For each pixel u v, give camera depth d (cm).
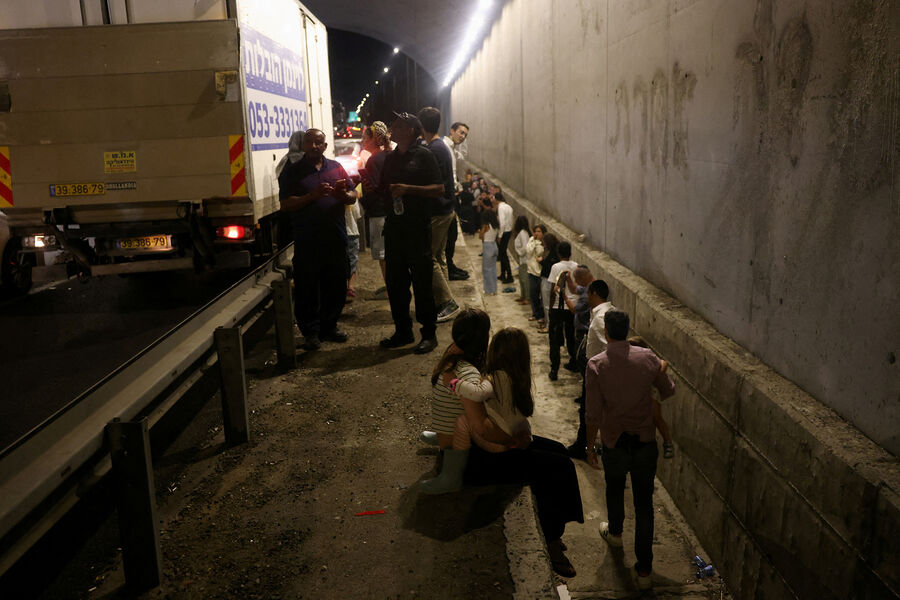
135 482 277
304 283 580
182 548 317
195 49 590
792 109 436
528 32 1557
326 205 564
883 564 314
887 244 344
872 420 364
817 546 374
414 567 301
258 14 669
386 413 464
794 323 445
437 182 553
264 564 304
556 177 1290
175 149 604
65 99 592
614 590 512
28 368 511
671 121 661
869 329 363
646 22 725
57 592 309
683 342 583
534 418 806
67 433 257
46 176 602
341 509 349
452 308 655
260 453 413
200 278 859
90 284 844
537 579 292
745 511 470
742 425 473
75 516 388
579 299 824
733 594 492
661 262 709
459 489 362
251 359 593
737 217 524
